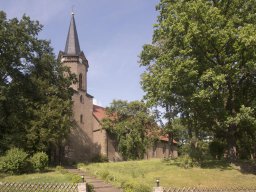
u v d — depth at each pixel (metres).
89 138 59.81
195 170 33.22
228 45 31.70
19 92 43.09
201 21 31.22
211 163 36.03
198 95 29.98
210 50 32.16
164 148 74.62
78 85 59.56
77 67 60.06
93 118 61.66
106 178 29.09
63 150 51.75
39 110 40.53
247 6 32.97
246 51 30.62
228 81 32.44
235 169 33.06
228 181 29.02
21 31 43.16
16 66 43.91
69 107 43.97
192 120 37.72
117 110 59.12
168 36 33.78
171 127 46.66
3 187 17.75
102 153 58.84
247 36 29.20
